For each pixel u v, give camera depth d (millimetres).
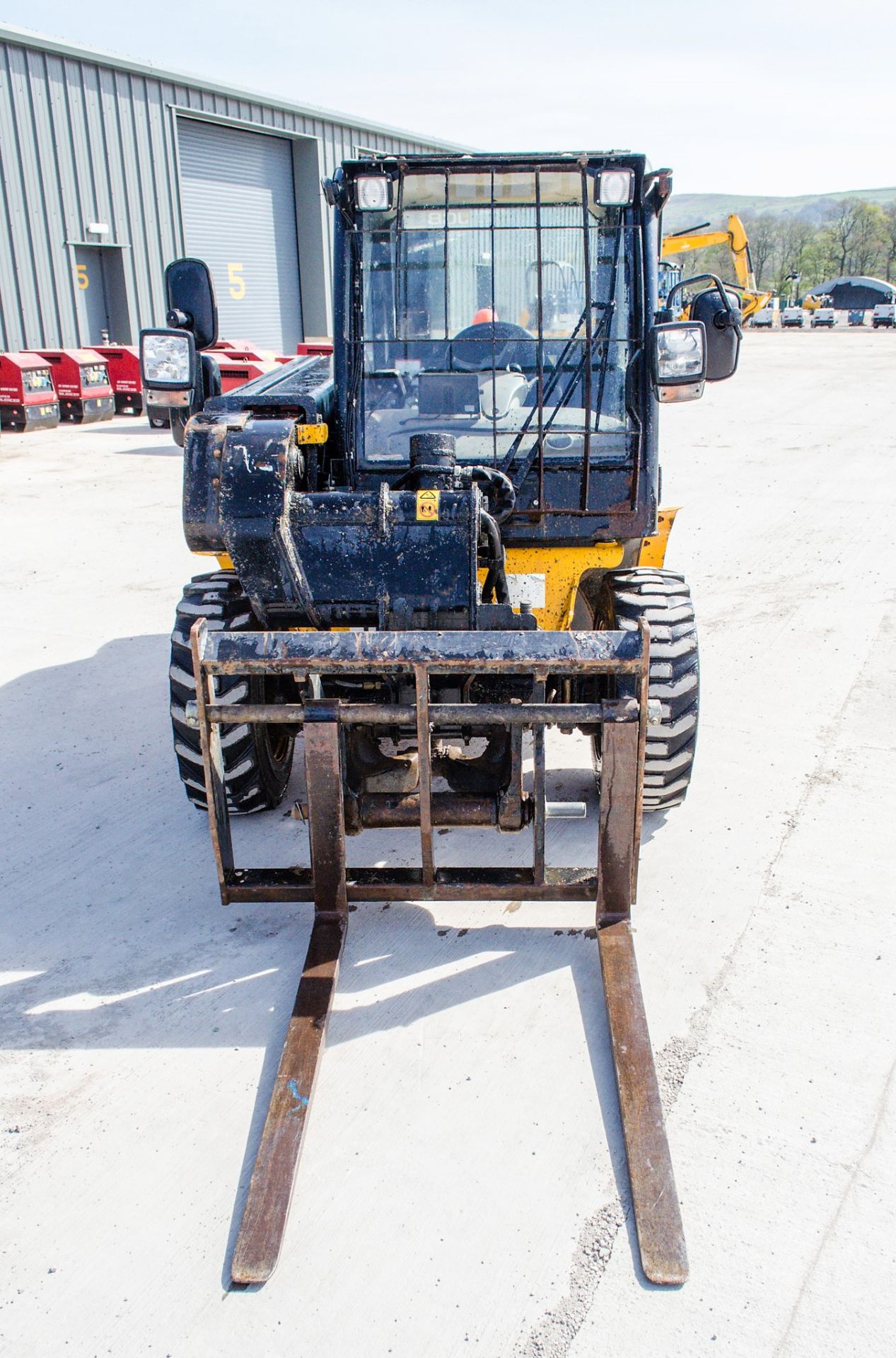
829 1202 2602
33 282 18391
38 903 3910
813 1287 2387
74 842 4332
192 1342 2287
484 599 3752
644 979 3418
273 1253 2439
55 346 19062
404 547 3359
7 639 6801
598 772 4531
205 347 4113
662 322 4043
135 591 7785
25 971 3525
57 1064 3098
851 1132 2812
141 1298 2389
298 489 3824
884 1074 3008
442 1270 2432
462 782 3623
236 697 3916
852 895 3852
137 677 6137
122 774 4930
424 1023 3215
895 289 60844
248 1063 3090
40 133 18000
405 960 3527
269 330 24703
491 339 3953
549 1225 2539
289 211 24734
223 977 3482
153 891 3980
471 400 4004
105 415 17422
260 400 3766
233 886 3527
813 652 6289
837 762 4883
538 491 3859
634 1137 2730
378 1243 2496
